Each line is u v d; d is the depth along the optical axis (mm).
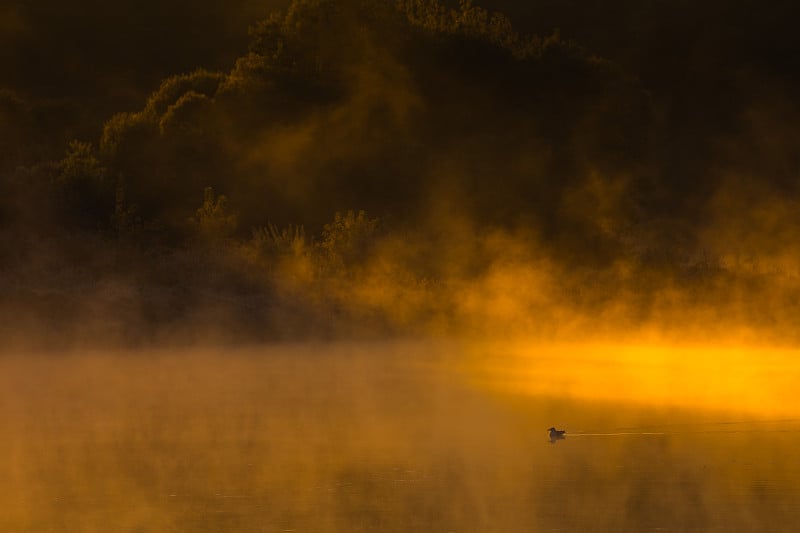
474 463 52594
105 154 176375
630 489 46938
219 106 185625
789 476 49312
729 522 41406
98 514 43031
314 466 51875
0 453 55156
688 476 49500
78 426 63406
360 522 41688
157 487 47625
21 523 41844
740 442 58188
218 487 47625
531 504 44344
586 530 40469
